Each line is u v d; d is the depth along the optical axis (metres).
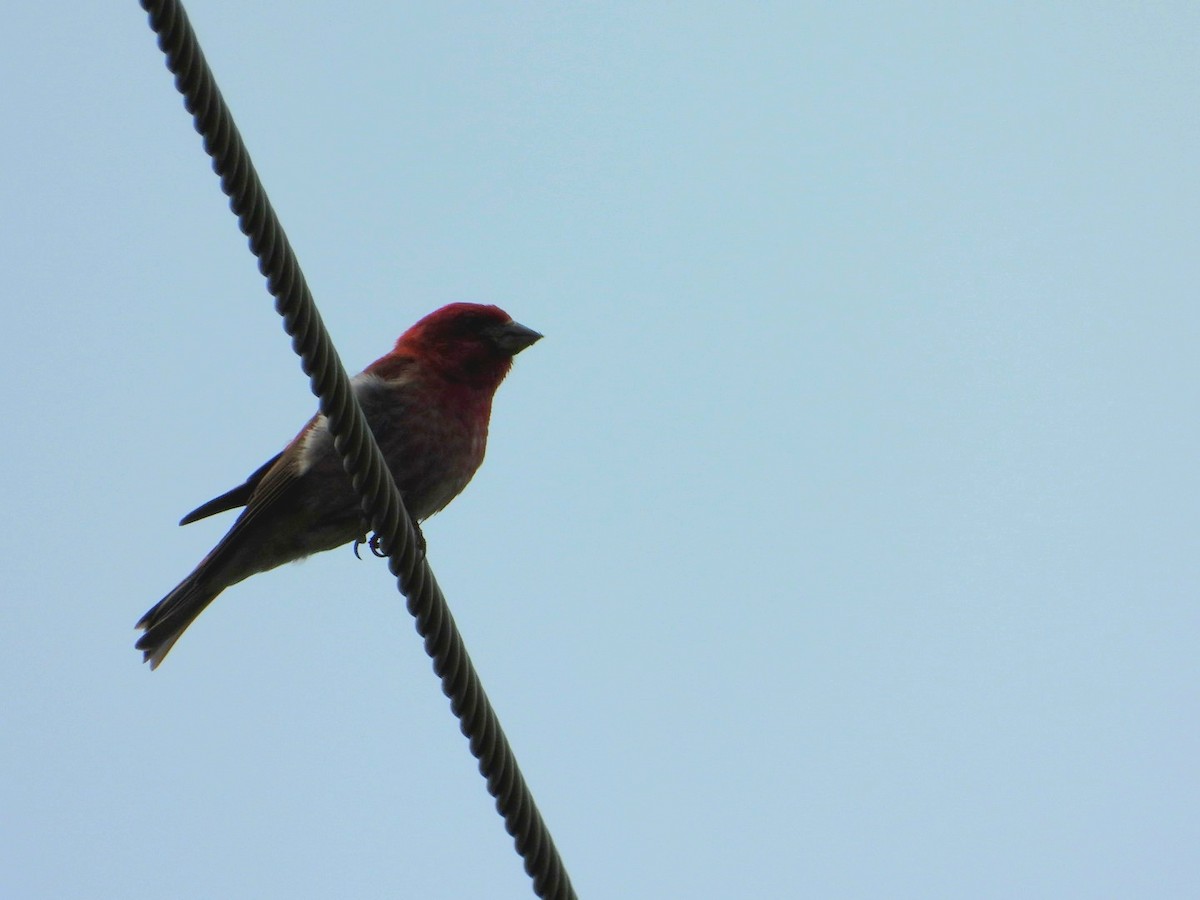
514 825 8.70
